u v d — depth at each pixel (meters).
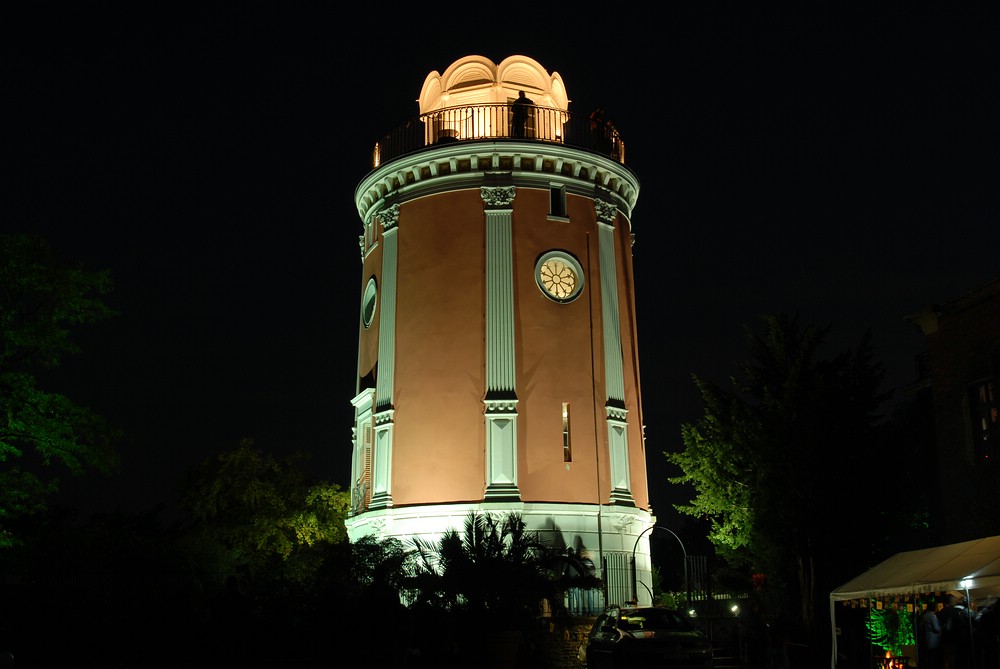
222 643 17.69
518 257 30.06
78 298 23.91
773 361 28.75
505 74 34.66
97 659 17.52
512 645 19.23
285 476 42.53
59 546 24.94
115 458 23.98
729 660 24.44
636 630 20.72
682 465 30.80
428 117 33.50
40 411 23.11
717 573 31.64
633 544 29.12
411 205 31.52
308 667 17.75
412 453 29.20
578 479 28.75
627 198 33.66
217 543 36.56
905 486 27.67
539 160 30.91
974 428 23.78
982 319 23.81
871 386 27.55
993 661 15.82
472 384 29.05
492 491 27.81
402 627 18.16
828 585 26.17
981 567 15.73
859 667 21.47
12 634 17.53
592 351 30.17
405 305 30.70
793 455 26.34
